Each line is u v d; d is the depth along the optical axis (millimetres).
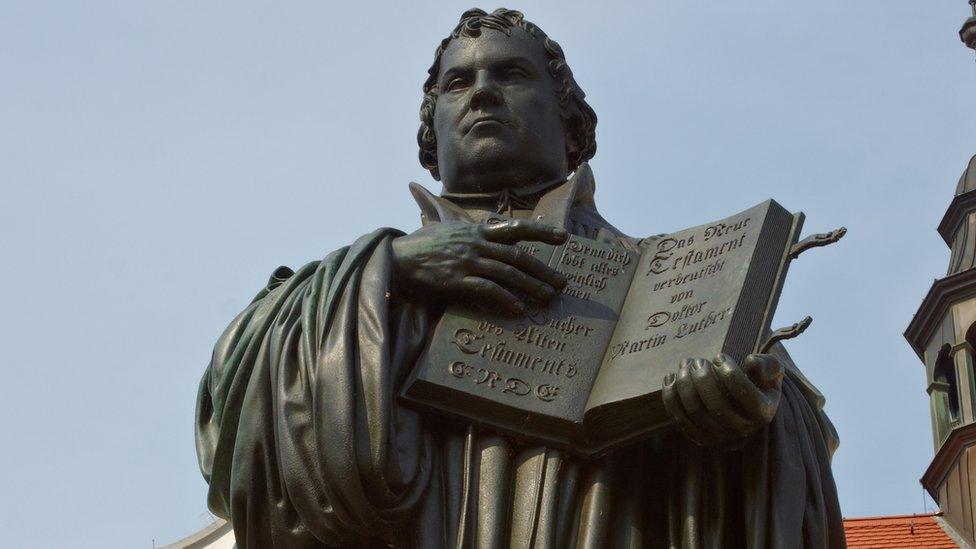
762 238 9758
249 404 9727
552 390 9617
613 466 9609
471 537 9414
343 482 9281
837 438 10359
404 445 9461
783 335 9383
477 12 10992
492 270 9812
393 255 9898
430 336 9742
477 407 9594
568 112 10859
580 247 10117
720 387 9188
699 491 9570
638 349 9625
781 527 9523
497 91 10617
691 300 9703
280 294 10070
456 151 10602
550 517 9430
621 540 9500
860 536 19781
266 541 9719
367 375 9438
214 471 9883
